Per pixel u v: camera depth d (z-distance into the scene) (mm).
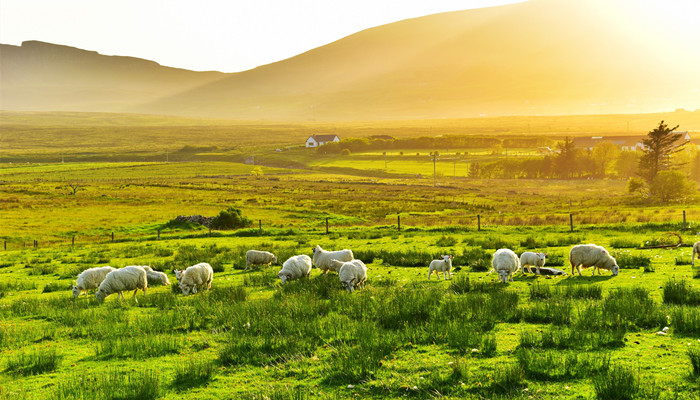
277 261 26812
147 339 12383
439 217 60406
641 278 18219
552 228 38031
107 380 9797
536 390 8711
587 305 13914
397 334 12070
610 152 156500
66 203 90250
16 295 21781
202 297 17375
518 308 13773
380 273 22562
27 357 11438
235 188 121188
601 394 8289
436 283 19094
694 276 17781
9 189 112188
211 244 38188
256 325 13242
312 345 11797
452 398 8594
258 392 9102
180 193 109250
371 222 57344
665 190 73750
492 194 110938
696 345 10383
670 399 7977
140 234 56406
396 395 8852
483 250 27859
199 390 9469
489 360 10281
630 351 10344
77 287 20172
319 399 8680
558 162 159375
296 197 101688
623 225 36375
